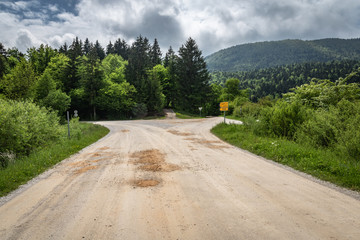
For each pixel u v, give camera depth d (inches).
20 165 274.2
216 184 191.3
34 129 424.8
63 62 2092.8
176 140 502.0
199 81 2346.2
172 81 2637.8
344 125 317.1
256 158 302.2
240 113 1494.8
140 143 468.4
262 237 106.7
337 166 221.3
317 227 115.6
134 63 2529.5
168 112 2246.6
